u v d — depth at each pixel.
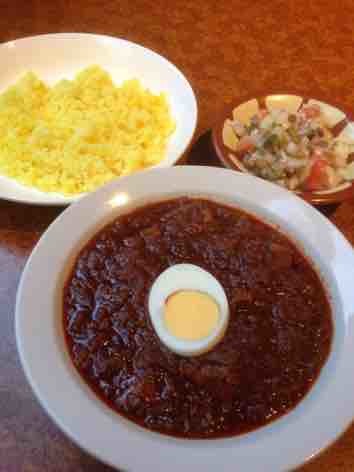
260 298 0.24
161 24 0.45
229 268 0.26
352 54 0.43
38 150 0.33
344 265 0.25
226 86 0.40
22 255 0.28
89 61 0.40
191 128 0.33
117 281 0.25
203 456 0.19
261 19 0.46
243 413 0.21
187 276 0.25
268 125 0.33
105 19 0.45
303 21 0.46
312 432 0.20
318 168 0.31
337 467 0.22
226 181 0.28
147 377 0.22
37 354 0.21
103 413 0.20
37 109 0.36
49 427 0.23
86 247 0.26
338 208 0.32
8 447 0.22
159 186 0.28
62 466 0.22
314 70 0.42
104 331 0.23
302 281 0.25
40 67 0.39
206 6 0.46
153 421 0.21
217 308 0.24
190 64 0.41
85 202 0.26
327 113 0.34
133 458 0.19
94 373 0.22
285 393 0.22
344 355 0.22
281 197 0.28
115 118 0.35
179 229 0.27
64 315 0.24
